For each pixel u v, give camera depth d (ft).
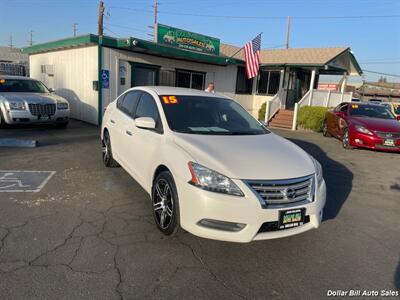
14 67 85.46
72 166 20.93
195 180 10.65
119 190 17.02
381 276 10.69
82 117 42.52
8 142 25.80
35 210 14.06
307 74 68.64
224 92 58.18
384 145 30.94
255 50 50.11
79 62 41.88
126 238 12.08
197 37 50.78
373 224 14.94
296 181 10.96
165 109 14.48
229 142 12.76
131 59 41.96
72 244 11.43
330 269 10.94
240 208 10.17
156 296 9.04
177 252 11.33
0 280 9.25
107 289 9.17
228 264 10.83
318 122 47.42
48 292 8.88
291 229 10.92
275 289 9.70
